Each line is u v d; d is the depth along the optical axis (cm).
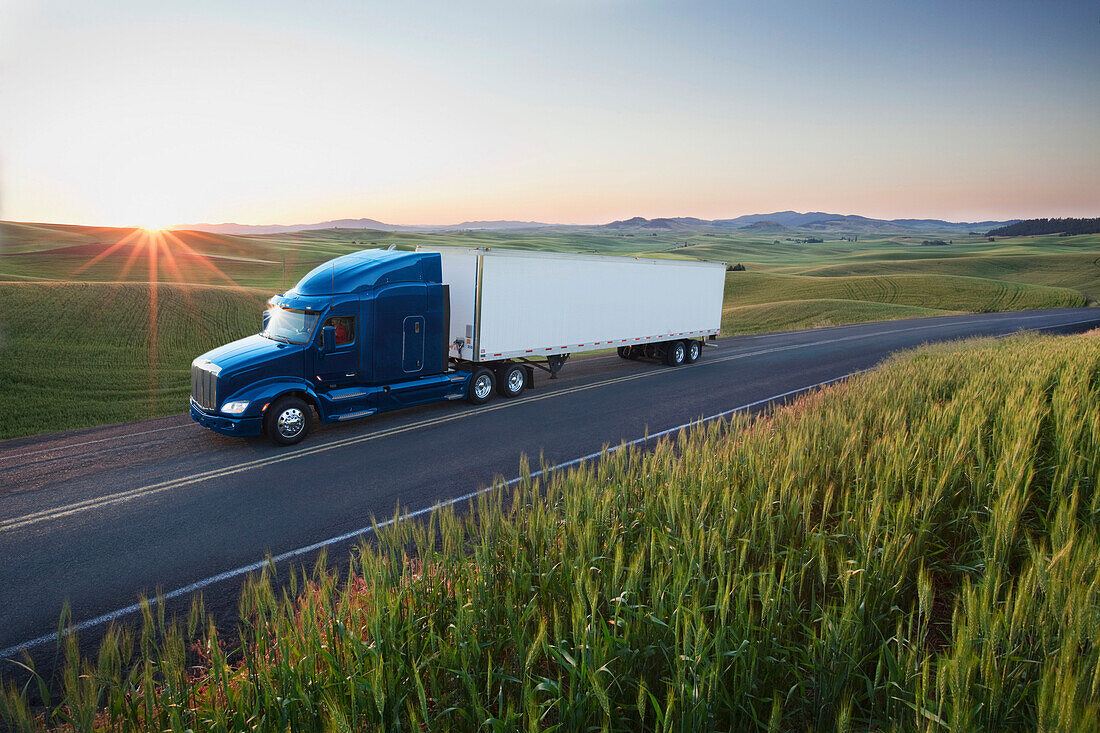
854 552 473
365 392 1228
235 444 1120
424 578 446
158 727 336
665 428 1237
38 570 664
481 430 1221
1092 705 229
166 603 598
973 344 2070
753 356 2261
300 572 655
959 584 484
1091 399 834
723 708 337
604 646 343
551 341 1570
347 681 337
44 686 329
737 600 371
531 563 483
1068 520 389
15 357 2378
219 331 3341
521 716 315
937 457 615
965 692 260
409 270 1288
